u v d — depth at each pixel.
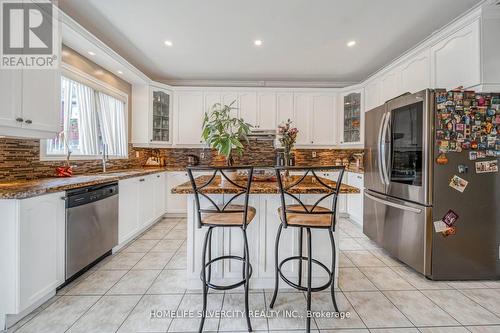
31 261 1.66
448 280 2.17
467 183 2.13
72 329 1.56
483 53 2.05
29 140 2.36
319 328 1.58
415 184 2.25
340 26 2.66
